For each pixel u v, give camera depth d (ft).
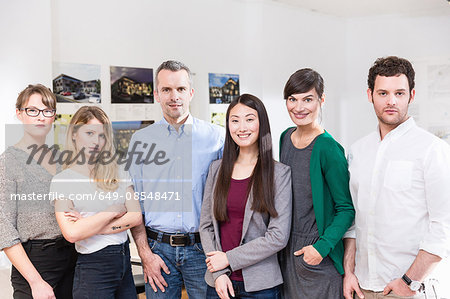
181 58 17.25
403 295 6.52
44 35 12.75
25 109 7.95
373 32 22.75
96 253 7.79
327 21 22.44
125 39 15.51
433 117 21.48
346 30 23.38
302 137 7.91
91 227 7.52
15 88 12.21
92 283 7.75
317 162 7.45
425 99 21.63
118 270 8.00
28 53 12.43
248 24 19.61
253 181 7.59
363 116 23.20
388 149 6.83
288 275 7.92
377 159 6.93
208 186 8.18
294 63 21.04
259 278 7.49
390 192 6.68
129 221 8.03
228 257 7.47
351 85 23.48
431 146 6.43
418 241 6.52
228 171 7.84
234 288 7.65
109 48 15.08
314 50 21.91
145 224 8.86
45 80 12.80
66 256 8.16
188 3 17.40
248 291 7.47
